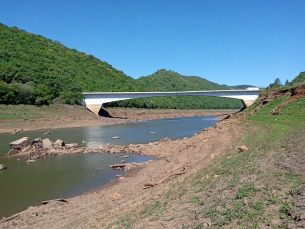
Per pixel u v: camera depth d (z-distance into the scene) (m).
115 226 11.12
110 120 92.31
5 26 137.62
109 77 150.50
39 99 84.12
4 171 27.89
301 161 13.66
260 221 8.29
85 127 74.62
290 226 7.63
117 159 33.06
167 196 13.77
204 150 25.59
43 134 58.16
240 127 32.91
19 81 91.38
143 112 125.88
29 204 18.86
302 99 35.56
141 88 162.88
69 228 12.91
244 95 112.81
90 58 164.38
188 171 19.48
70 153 36.97
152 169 24.97
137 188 18.94
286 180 11.32
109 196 18.22
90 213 15.02
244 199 10.10
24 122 70.81
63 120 80.25
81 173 26.78
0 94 75.38
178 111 148.50
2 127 64.50
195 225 8.98
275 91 44.22
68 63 134.88
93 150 38.12
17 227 14.40
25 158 34.22
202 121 97.19
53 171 27.64
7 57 103.69
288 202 9.14
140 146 39.34
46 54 127.12
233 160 17.64
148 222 10.42
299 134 20.91
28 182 23.94
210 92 112.69
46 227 13.78
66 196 20.30
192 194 12.62
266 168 13.60
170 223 9.76
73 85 107.88
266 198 9.84
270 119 32.38
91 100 102.00
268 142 20.66
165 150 34.94
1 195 20.69
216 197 10.99
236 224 8.44
